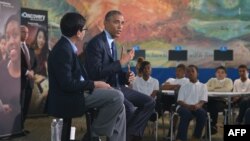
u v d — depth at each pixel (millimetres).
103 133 3482
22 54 6434
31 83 6676
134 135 4051
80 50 9688
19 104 6188
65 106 3316
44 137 6434
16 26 5973
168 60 10359
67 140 3379
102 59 3717
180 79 7262
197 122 6066
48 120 8438
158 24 10562
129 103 4039
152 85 6891
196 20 10688
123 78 4098
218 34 10703
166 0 10594
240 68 7660
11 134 6086
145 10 10484
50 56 3389
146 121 4141
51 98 3377
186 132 5941
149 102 4109
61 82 3258
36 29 8484
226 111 6500
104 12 10203
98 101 3416
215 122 6660
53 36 9688
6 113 5953
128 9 10383
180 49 10594
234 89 7695
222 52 10273
